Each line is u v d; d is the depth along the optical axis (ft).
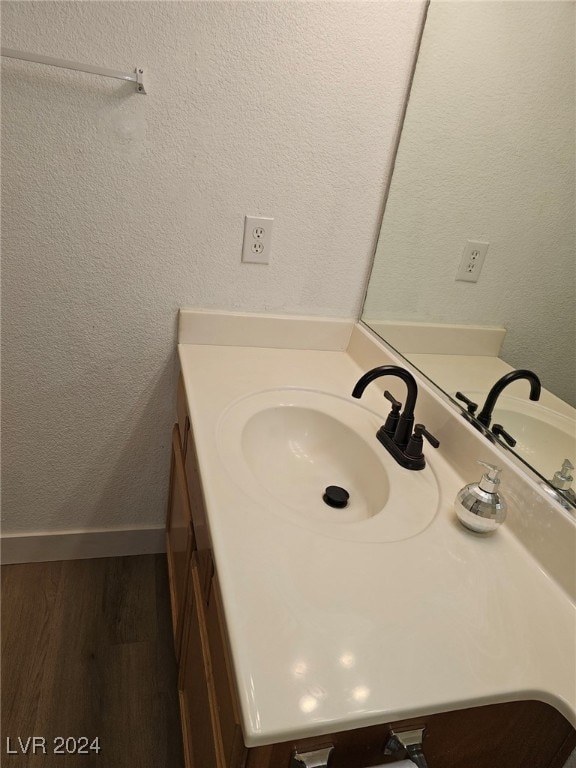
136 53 3.39
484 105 3.28
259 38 3.50
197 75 3.53
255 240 4.18
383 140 4.05
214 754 2.28
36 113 3.41
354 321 4.77
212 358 4.26
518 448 2.85
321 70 3.69
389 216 4.30
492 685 1.83
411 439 3.16
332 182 4.11
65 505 5.00
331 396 3.98
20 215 3.67
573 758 2.30
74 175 3.64
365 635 1.93
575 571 2.29
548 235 2.76
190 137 3.71
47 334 4.14
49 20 3.20
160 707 4.06
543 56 2.84
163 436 4.88
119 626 4.67
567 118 2.67
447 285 3.59
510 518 2.70
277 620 1.93
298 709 1.63
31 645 4.38
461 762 2.14
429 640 1.96
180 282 4.22
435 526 2.64
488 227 3.21
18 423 4.46
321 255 4.40
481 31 3.30
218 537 2.29
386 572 2.26
